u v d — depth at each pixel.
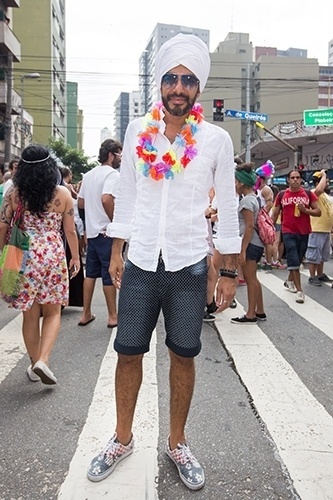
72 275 3.91
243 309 5.93
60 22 56.53
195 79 2.23
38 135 48.62
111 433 2.85
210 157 2.29
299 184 6.30
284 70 63.22
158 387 3.53
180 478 2.41
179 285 2.29
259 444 2.76
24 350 4.30
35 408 3.17
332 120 19.23
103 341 4.60
